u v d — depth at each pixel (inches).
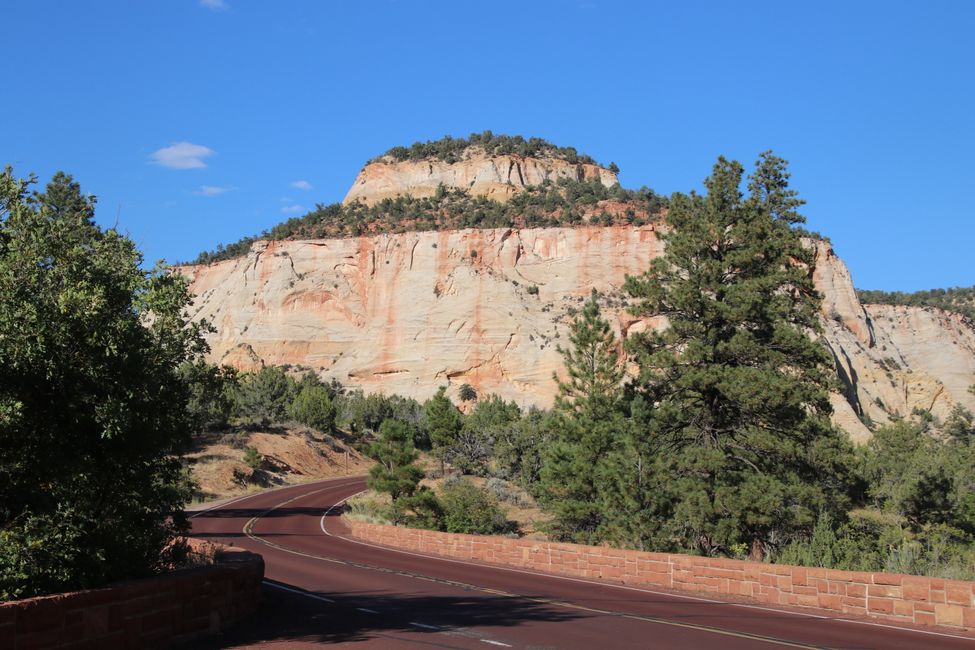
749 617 517.0
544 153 7775.6
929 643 427.8
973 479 1459.2
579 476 1157.1
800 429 1062.4
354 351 5280.5
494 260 5334.6
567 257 5285.4
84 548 366.9
